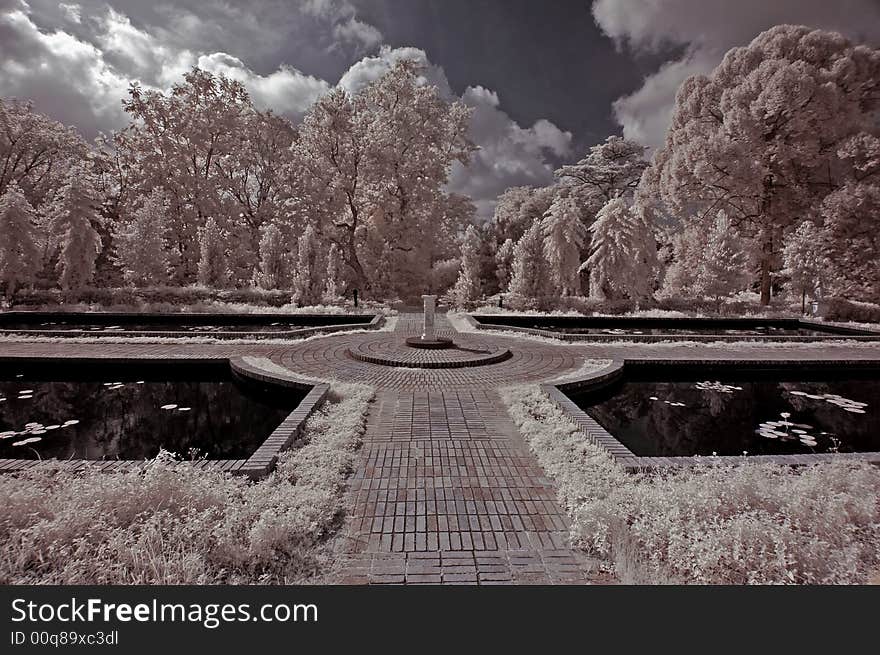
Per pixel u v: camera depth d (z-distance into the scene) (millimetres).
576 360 8398
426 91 22359
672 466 3754
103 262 20781
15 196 16078
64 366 7832
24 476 3264
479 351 8758
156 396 6820
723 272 17219
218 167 23422
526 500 3348
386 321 13609
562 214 17688
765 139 20266
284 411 6246
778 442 5340
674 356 8797
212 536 2641
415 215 23469
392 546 2758
